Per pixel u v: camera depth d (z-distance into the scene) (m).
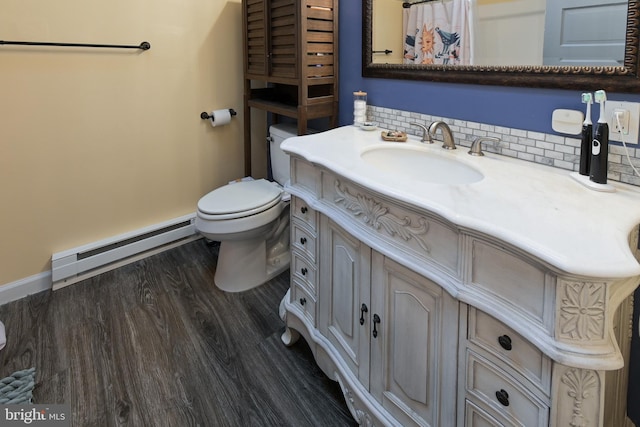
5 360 1.74
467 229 0.89
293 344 1.87
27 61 2.02
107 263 2.43
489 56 1.40
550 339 0.76
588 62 1.15
